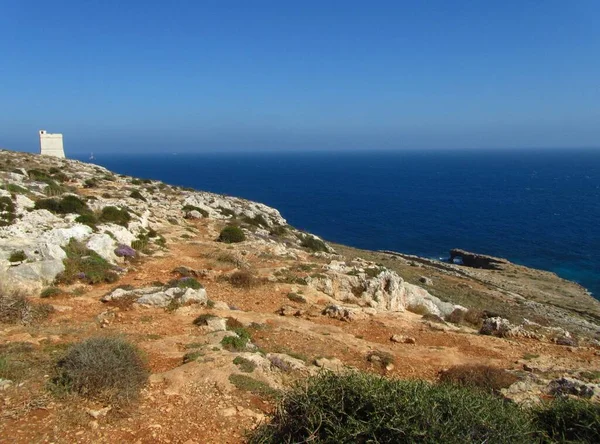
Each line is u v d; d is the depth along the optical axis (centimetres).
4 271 1855
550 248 9988
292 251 3544
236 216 5319
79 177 5816
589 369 1655
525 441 706
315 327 1892
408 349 1761
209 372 1159
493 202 17112
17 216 2553
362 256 7081
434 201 17538
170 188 6650
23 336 1312
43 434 842
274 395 1093
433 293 4262
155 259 2705
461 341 1941
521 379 1430
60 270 2023
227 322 1717
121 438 870
